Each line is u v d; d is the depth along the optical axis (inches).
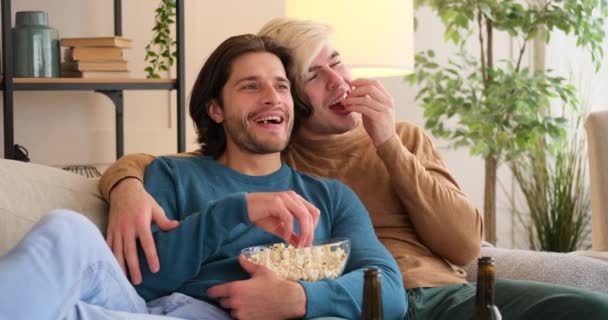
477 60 179.0
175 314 68.2
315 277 70.3
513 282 78.2
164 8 152.7
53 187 74.8
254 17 163.3
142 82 135.9
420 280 82.7
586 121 112.5
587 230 166.9
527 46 180.1
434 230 84.6
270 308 67.4
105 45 134.0
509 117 156.7
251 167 80.9
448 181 90.1
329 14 104.5
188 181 78.3
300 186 81.7
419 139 93.0
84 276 60.7
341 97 88.1
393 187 88.9
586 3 152.5
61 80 130.3
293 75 87.0
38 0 144.8
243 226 77.0
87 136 149.3
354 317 69.9
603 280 85.4
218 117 81.6
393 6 106.0
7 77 127.4
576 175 168.7
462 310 77.7
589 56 173.8
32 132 145.2
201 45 159.5
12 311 54.6
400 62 107.2
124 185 75.1
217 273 74.2
